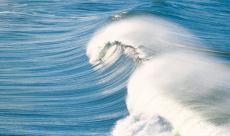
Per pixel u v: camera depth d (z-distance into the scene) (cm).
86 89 5191
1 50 6372
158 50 5738
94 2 9050
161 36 6269
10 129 4184
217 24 7756
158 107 4422
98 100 4909
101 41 6481
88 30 7256
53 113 4544
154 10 8006
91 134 4188
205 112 4072
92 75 5616
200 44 6222
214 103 4253
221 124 3850
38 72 5669
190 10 8431
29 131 4175
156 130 4122
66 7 8725
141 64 5400
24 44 6681
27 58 6141
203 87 4616
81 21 7838
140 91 4831
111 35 6519
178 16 7881
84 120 4434
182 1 8944
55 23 7738
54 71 5728
